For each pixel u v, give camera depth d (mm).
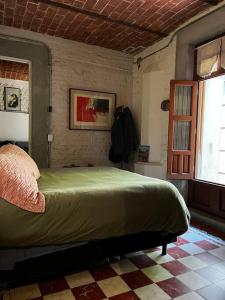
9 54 3506
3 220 1503
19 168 1710
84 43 4016
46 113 3791
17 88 5820
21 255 1616
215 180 3574
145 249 2139
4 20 3311
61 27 3488
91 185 1998
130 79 4484
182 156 3354
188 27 3262
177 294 1664
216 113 3736
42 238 1592
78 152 4078
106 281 1799
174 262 2088
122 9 3006
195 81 3285
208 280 1831
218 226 2908
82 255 1873
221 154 3807
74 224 1685
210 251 2301
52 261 1781
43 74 3736
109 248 1968
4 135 5727
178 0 2789
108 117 4281
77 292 1665
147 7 2953
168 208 2070
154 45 3996
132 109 4508
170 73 3668
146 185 2074
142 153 4160
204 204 3221
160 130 3912
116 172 2830
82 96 4031
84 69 4051
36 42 3650
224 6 2764
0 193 1536
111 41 3943
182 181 3414
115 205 1850
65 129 3951
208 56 3123
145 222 1962
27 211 1561
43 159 3809
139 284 1770
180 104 3377
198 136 3461
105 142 4297
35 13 3117
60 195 1703
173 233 2131
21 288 1692
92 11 3061
